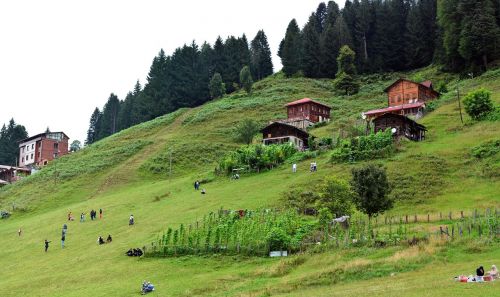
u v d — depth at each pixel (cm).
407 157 8494
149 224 7169
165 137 16125
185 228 6362
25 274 5609
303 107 15175
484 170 7425
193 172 12681
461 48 15825
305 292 3703
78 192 11756
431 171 7762
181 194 9231
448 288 3131
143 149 15012
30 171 17712
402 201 6950
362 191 5947
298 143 11788
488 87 13188
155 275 4875
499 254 4038
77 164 14312
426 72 18325
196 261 5256
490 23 15538
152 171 12850
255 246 5297
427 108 12325
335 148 10081
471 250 4238
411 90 13838
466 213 5853
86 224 8012
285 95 18925
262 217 6322
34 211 10706
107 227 7531
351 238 5131
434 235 4791
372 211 5959
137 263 5388
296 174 8912
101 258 5781
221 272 4822
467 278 3300
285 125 11819
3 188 13762
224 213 6706
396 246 4684
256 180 9131
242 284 4269
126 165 13588
